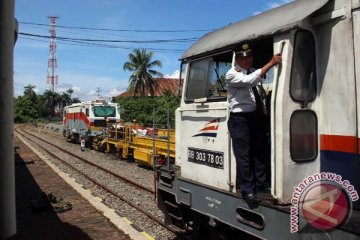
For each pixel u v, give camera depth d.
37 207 8.98
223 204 4.75
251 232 4.28
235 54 4.50
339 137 3.88
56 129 54.94
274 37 4.13
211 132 5.04
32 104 97.94
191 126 5.52
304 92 4.02
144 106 39.00
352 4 3.74
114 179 13.61
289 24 3.93
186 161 5.62
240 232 4.99
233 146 4.49
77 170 15.60
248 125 4.38
